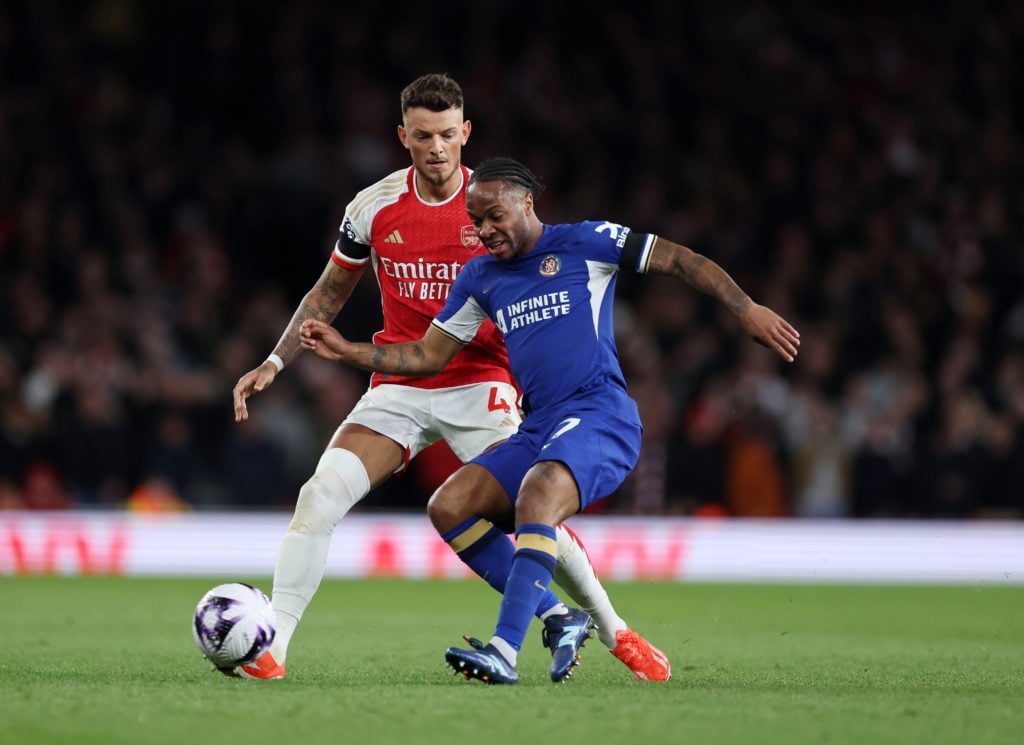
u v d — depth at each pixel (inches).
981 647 1008.9
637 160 2598.4
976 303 2400.3
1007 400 2161.7
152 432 1996.8
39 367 1974.7
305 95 2514.8
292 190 2364.7
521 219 732.0
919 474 2060.8
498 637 681.0
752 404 2021.4
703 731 531.8
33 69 2470.5
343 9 2632.9
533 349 739.4
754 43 2790.4
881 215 2514.8
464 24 2684.5
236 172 2416.3
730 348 2253.9
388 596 1515.7
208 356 2116.1
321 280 859.4
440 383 829.8
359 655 900.0
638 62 2709.2
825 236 2503.7
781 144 2659.9
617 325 2156.7
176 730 527.2
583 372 734.5
